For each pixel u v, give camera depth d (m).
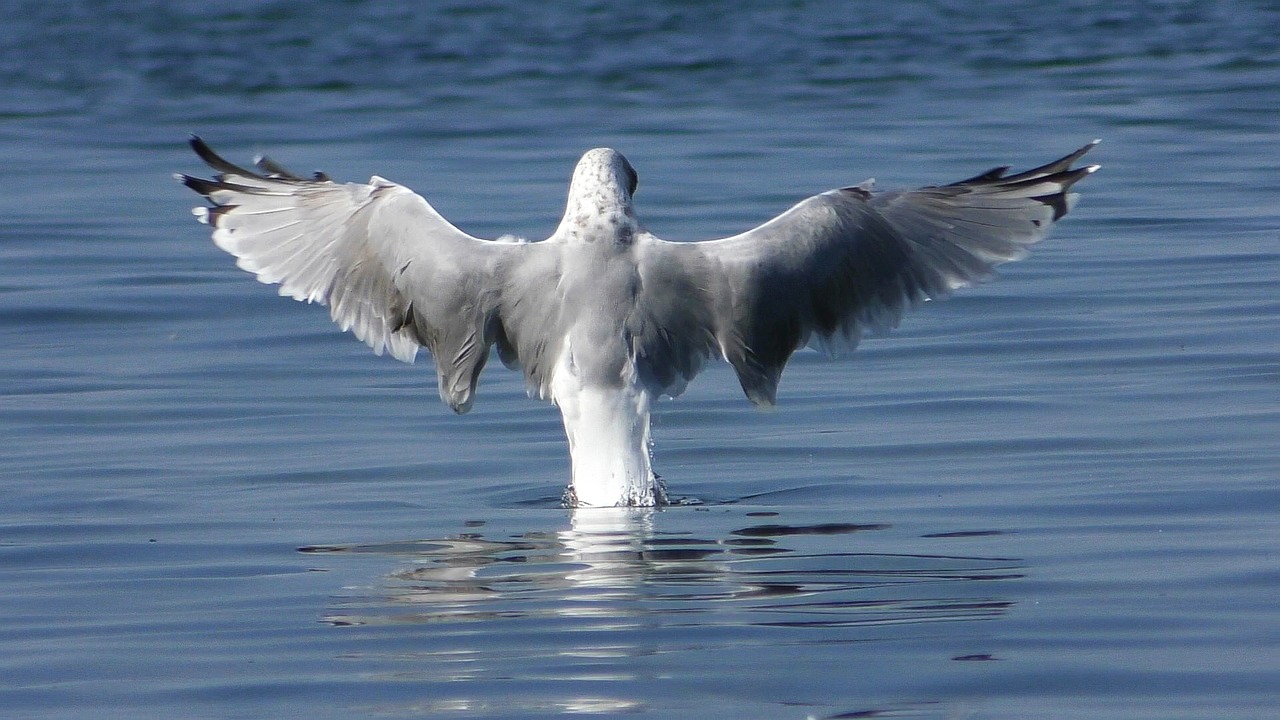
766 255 12.16
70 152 31.03
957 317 19.11
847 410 15.83
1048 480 13.23
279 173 12.95
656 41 45.22
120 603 10.57
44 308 19.89
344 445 14.91
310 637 9.79
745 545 11.52
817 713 8.45
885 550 11.38
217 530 12.34
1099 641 9.41
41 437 15.17
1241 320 18.28
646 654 9.29
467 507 12.97
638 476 12.30
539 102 36.06
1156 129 31.11
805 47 43.53
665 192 25.64
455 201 25.17
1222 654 9.16
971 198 12.45
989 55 41.47
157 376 17.27
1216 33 43.94
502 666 9.17
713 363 17.80
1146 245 22.27
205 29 48.62
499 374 17.45
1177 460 13.58
